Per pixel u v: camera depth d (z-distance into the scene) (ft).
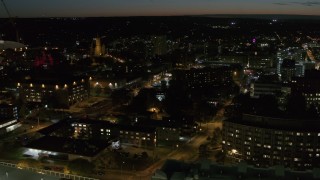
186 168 456.04
